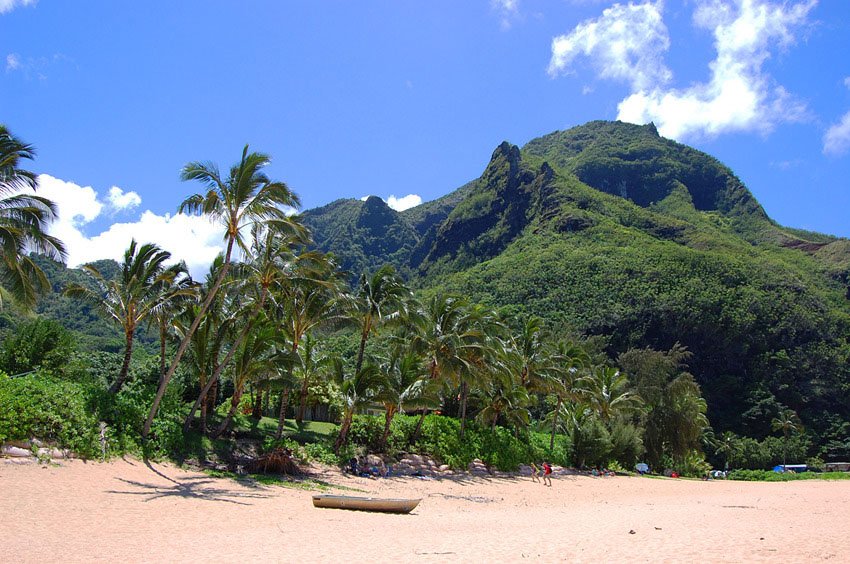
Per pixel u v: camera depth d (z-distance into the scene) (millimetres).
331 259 35688
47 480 17703
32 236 22500
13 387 20609
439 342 39969
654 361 76250
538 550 13242
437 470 38062
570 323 131375
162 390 25719
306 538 14141
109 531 13125
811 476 77688
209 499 19344
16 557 10062
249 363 30578
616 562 11797
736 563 11711
